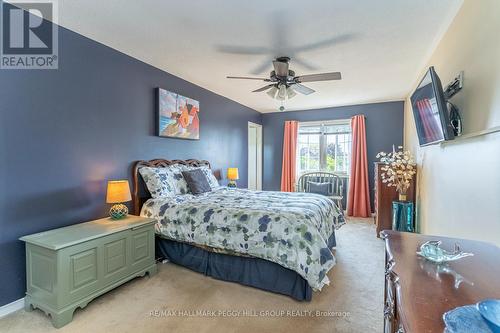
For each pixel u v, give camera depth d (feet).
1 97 6.47
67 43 7.84
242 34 8.07
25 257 6.81
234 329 5.88
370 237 12.75
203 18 7.20
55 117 7.57
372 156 17.60
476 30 5.51
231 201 9.55
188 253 8.98
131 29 7.82
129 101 9.89
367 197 17.35
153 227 8.59
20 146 6.81
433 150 9.07
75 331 5.79
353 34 8.01
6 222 6.54
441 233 8.05
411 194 12.43
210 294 7.40
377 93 14.99
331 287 7.77
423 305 2.50
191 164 13.01
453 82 6.52
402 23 7.36
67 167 7.89
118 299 7.09
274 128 20.97
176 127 11.96
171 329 5.87
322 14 6.95
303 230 7.05
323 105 18.35
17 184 6.75
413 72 11.33
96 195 8.75
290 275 7.22
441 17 7.02
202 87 13.96
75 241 6.27
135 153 10.18
